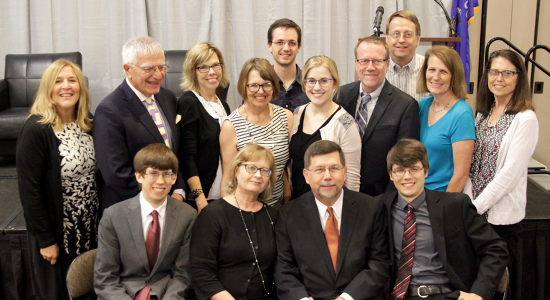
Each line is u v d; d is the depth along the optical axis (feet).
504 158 7.25
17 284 8.16
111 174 6.68
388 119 7.30
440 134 7.41
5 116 10.48
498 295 6.40
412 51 8.74
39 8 12.51
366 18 12.84
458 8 12.05
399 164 6.35
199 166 7.61
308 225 6.56
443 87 7.29
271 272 6.78
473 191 7.75
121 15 12.55
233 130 7.34
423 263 6.47
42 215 6.82
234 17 12.53
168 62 11.54
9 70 11.48
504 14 13.61
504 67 7.20
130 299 6.21
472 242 6.40
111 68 12.71
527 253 8.43
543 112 14.12
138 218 6.54
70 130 6.98
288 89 9.27
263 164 6.49
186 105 7.48
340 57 13.07
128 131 6.77
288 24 8.95
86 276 6.57
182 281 6.58
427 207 6.50
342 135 7.10
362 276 6.28
